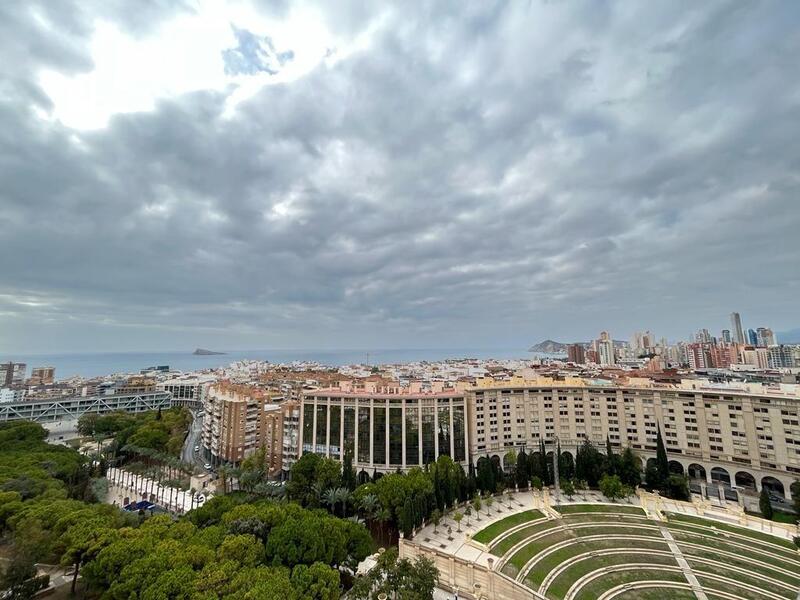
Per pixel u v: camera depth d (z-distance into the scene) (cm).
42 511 8581
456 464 13388
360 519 11481
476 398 16225
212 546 7438
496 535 10231
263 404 18438
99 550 6969
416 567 7262
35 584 6944
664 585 8131
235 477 14825
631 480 13462
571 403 16638
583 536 10156
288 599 5925
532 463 14050
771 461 13212
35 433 18900
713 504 12288
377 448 15088
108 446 19438
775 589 8000
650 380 17100
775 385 14788
